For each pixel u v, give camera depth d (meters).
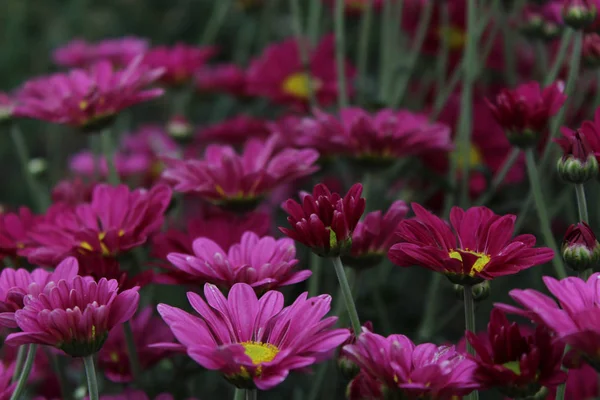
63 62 1.30
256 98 1.25
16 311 0.69
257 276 0.73
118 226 0.80
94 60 1.28
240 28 1.61
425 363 0.68
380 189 1.01
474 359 0.67
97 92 0.87
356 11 1.26
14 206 1.49
